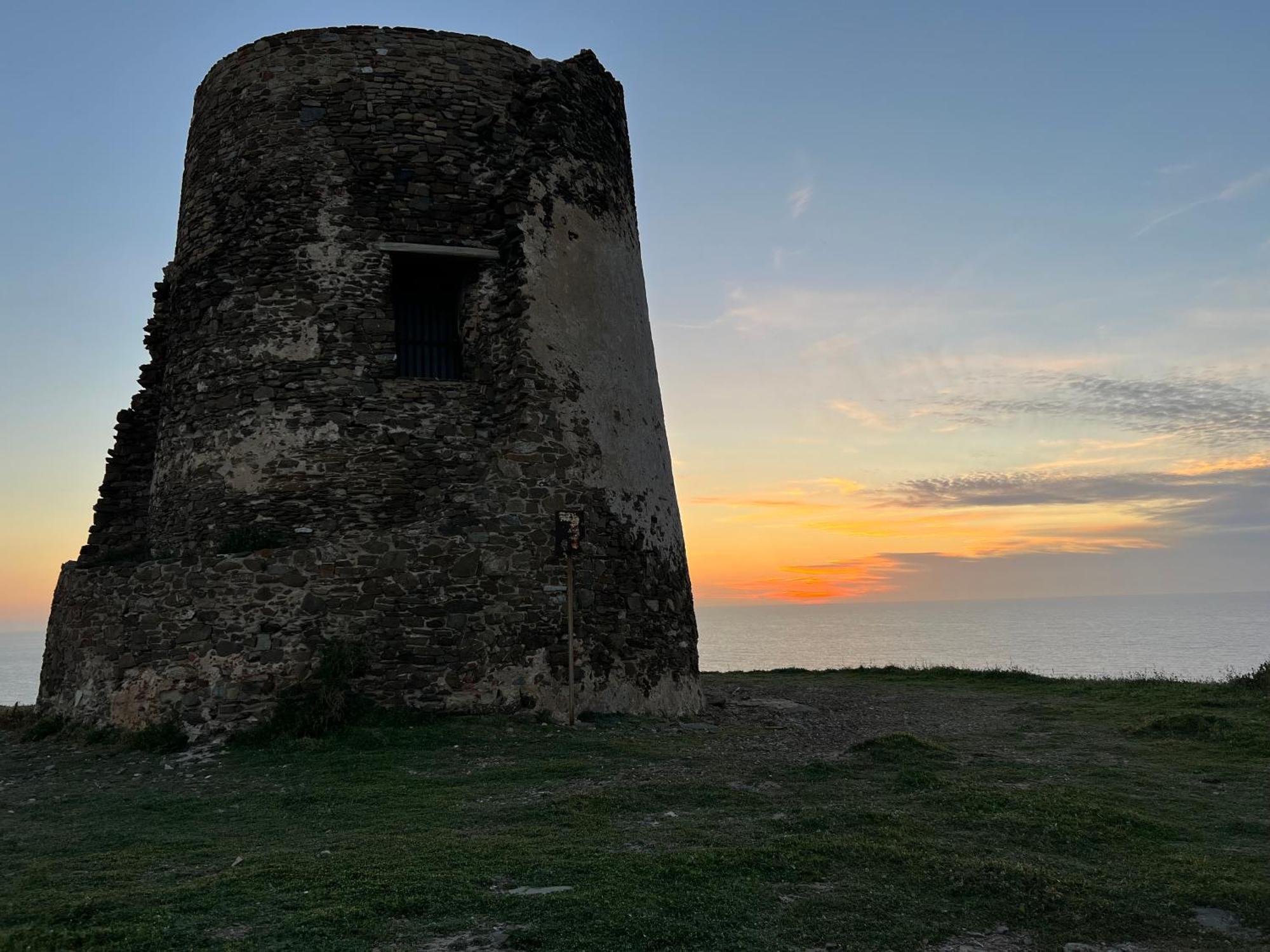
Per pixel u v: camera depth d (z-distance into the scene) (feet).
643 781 28.30
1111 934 17.31
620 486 45.32
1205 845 22.53
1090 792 27.12
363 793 27.22
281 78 46.62
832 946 16.43
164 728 35.78
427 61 47.16
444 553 39.58
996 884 18.90
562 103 47.85
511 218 45.03
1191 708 45.09
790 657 235.81
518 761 31.63
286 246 44.73
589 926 16.57
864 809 24.43
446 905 17.52
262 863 20.42
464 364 45.83
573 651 40.68
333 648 37.40
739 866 19.60
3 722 44.57
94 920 17.30
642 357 50.01
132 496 49.47
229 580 37.45
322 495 42.42
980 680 63.77
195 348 46.09
